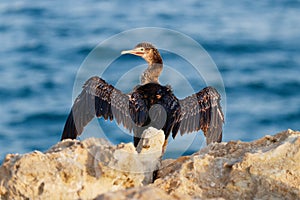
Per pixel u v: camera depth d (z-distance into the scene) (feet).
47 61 125.59
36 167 28.12
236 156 30.32
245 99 108.06
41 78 115.96
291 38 138.82
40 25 147.95
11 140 94.02
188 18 151.84
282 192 28.27
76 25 147.43
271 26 146.82
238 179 28.66
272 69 121.80
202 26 146.10
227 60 127.24
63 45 134.41
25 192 27.81
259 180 28.53
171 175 29.22
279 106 105.40
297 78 116.26
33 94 109.19
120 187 29.37
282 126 99.09
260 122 99.14
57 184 27.99
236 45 134.41
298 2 164.25
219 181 28.96
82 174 28.71
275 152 29.07
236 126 97.81
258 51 132.05
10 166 28.50
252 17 152.97
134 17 152.97
